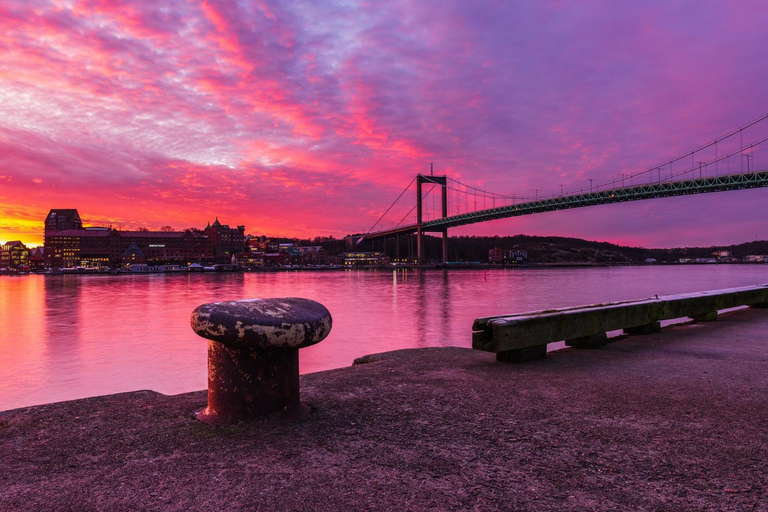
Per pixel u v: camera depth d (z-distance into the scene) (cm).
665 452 228
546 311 499
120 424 263
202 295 7000
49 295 7019
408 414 286
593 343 526
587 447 234
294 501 176
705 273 17300
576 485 192
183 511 169
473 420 275
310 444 235
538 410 295
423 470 205
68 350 2319
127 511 169
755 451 230
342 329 2912
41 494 182
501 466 210
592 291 6862
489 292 6750
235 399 268
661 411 294
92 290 8475
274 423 266
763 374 396
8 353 2255
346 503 175
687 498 181
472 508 172
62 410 287
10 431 251
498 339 418
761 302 904
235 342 255
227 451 225
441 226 19738
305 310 286
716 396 329
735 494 185
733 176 9800
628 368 420
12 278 15412
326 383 366
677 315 663
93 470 204
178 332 2981
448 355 498
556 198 13488
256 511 169
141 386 1628
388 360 473
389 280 12062
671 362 446
